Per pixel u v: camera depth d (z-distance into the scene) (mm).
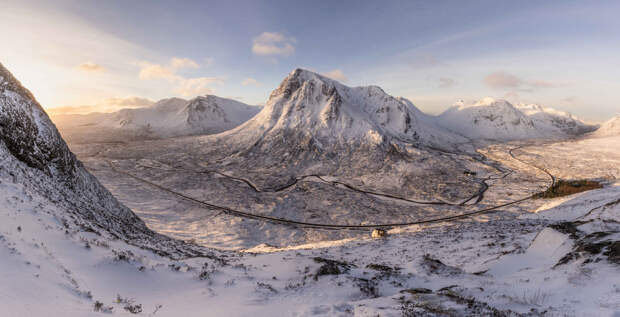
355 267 20234
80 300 8180
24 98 29156
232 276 15039
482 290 11820
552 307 8750
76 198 26531
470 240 33656
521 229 38000
